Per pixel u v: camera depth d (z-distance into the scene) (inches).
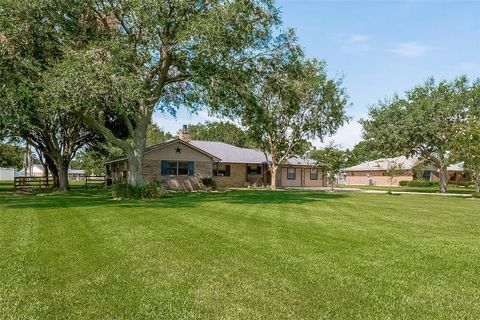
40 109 688.4
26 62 647.1
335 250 268.4
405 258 248.8
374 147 1334.9
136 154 788.0
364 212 526.0
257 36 719.7
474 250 276.4
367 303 167.8
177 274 206.8
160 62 760.3
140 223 386.3
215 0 671.8
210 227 363.9
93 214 458.9
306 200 724.0
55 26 689.6
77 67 604.1
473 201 824.3
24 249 262.5
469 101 1198.3
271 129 1084.5
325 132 1416.1
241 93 754.2
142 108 786.2
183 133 1382.9
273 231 344.5
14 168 2795.3
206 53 649.0
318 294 177.9
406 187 1796.3
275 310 158.6
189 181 1234.0
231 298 171.6
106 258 239.1
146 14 647.8
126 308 159.0
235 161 1494.8
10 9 630.5
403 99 1295.5
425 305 167.2
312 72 1321.4
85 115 735.1
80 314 152.8
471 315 157.1
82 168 3289.9
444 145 1194.6
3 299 167.6
